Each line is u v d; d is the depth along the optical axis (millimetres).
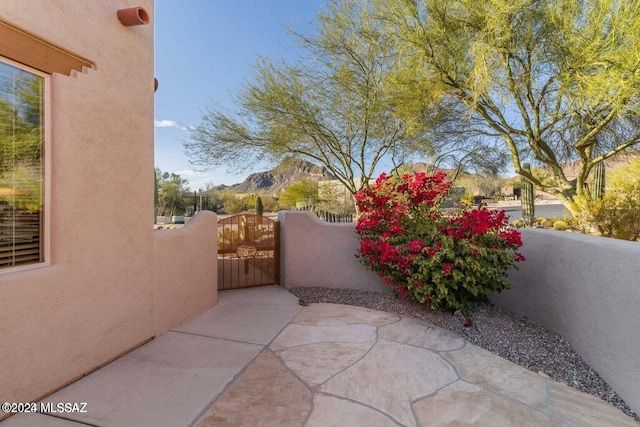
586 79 6664
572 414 2484
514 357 3385
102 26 3125
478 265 3965
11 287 2385
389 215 5129
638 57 5852
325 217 16391
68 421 2352
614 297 2760
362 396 2695
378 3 8375
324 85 9805
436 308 4609
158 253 3879
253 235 6219
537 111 8594
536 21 7281
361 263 5668
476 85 7695
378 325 4234
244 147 10570
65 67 2816
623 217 6586
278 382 2891
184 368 3119
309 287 6035
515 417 2443
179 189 24562
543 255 4059
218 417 2414
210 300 4941
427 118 9391
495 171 11016
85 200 2961
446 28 7871
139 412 2457
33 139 2699
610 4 6320
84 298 2951
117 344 3301
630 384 2531
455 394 2738
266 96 9625
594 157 9430
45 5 2605
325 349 3549
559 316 3699
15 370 2412
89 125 2998
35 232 2701
